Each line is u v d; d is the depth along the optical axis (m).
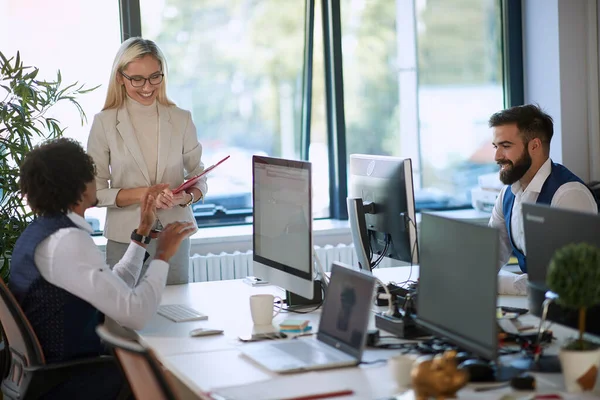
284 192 2.74
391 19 5.20
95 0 4.54
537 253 2.23
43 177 2.50
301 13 5.05
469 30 5.38
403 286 3.05
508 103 5.42
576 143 5.11
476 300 1.91
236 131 5.02
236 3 4.90
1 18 4.38
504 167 3.18
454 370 1.72
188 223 2.74
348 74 5.15
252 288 3.28
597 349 1.85
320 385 1.96
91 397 2.55
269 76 5.05
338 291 2.30
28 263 2.53
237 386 1.98
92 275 2.45
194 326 2.65
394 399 1.80
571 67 5.06
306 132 5.16
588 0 5.02
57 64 4.50
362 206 3.11
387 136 5.29
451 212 5.33
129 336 2.65
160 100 3.65
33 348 2.48
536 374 1.97
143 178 3.54
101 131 3.53
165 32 4.78
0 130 3.65
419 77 5.31
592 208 3.11
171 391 1.82
